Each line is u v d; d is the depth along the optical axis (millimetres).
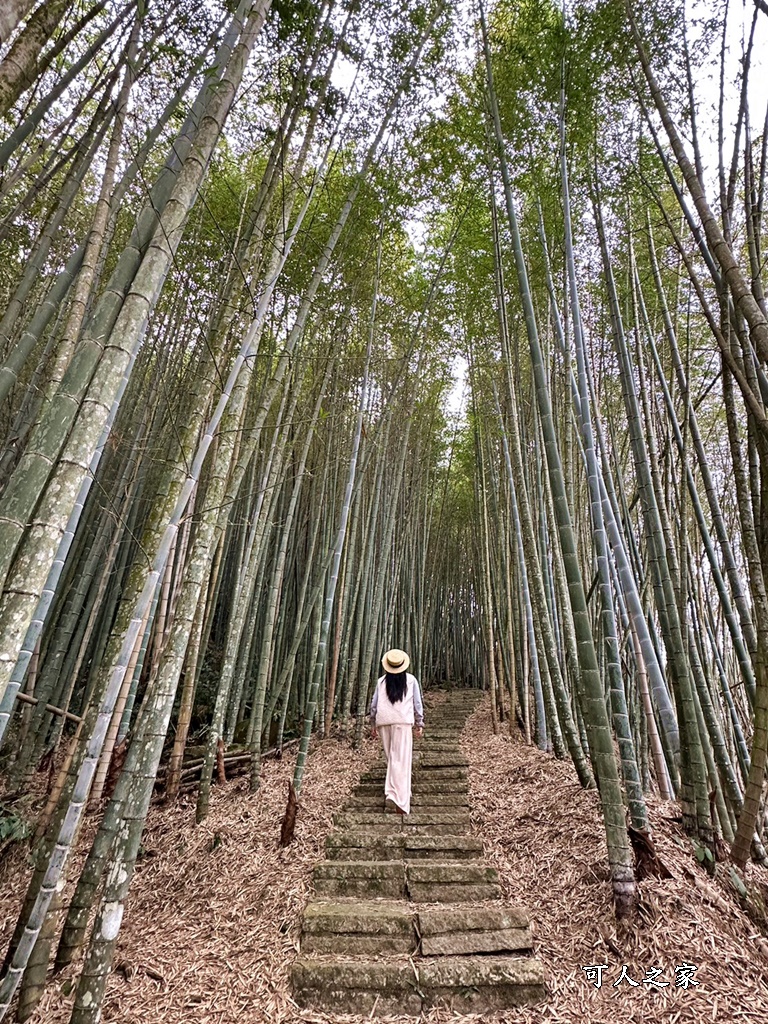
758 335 1890
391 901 2848
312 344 5523
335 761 4961
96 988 1741
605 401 5719
